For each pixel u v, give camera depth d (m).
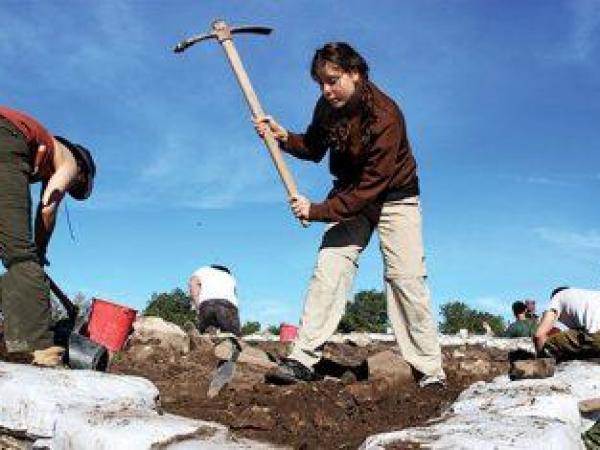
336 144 4.49
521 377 4.26
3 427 3.45
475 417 3.30
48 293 4.20
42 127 4.37
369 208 4.67
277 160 4.63
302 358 4.60
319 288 4.66
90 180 4.62
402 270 4.68
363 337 9.71
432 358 4.71
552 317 5.68
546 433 2.98
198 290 8.68
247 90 4.76
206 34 4.81
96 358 4.35
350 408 4.22
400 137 4.42
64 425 3.19
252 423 3.84
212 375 5.38
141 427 3.04
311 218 4.47
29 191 4.21
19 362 4.11
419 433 2.98
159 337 6.52
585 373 4.41
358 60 4.29
